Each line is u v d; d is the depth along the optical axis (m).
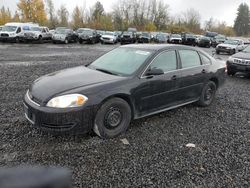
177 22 89.56
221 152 3.86
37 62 12.38
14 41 24.47
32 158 3.40
